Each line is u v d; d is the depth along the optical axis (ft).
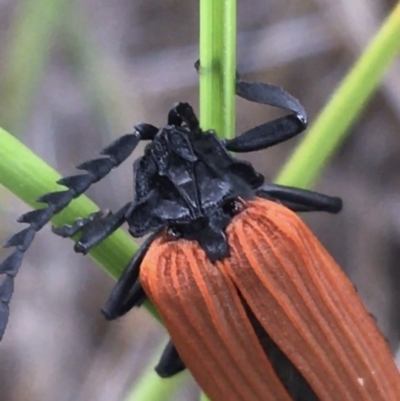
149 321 0.20
